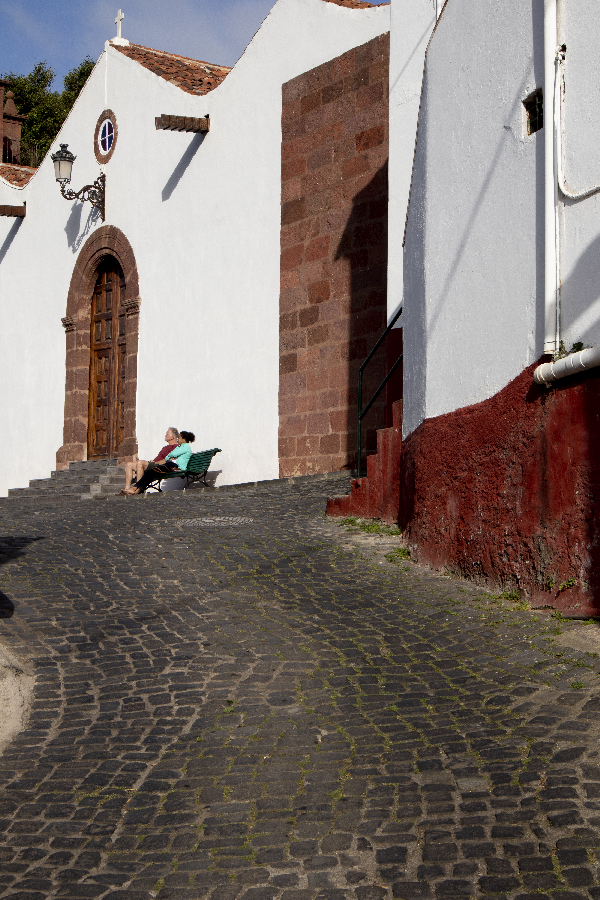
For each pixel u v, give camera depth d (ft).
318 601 21.67
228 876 10.31
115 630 20.10
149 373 55.26
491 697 14.53
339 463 43.32
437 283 24.71
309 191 45.34
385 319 41.70
